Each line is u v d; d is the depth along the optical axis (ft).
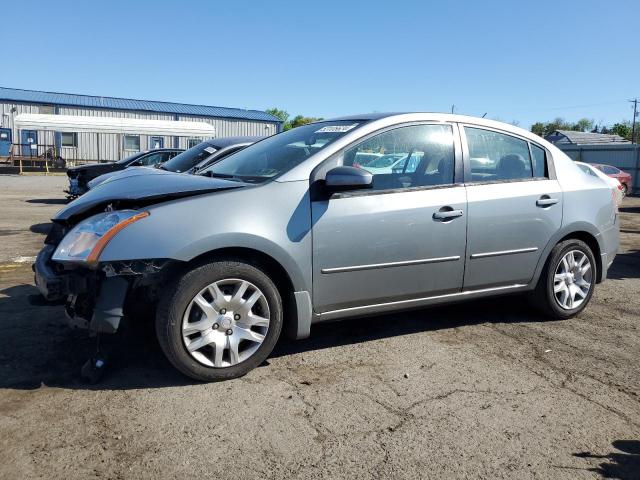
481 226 14.82
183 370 11.73
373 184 13.62
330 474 8.96
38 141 120.57
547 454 9.69
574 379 12.75
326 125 15.30
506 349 14.48
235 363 12.14
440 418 10.82
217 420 10.50
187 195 12.10
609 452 9.80
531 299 16.76
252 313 12.32
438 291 14.55
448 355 13.97
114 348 13.70
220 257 11.98
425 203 14.01
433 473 9.07
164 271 11.75
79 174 44.80
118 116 137.28
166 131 107.04
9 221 38.06
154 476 8.79
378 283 13.61
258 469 9.04
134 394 11.43
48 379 12.00
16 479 8.61
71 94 143.02
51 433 9.91
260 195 12.39
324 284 13.01
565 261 16.65
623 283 22.49
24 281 20.24
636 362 13.84
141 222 11.41
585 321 17.01
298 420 10.59
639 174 110.11
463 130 15.21
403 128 14.38
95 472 8.84
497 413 11.07
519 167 15.96
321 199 12.92
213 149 27.35
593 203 17.01
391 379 12.50
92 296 11.51
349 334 15.31
